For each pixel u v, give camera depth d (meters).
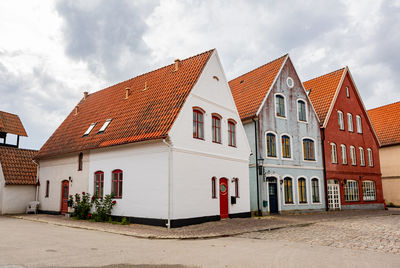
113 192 18.55
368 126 32.94
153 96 19.75
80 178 20.98
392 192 34.62
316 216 22.08
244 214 20.78
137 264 8.13
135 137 17.25
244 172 21.36
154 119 17.56
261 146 23.00
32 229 15.09
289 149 25.09
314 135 27.22
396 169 34.41
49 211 23.50
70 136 23.44
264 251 9.90
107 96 24.97
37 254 9.12
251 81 27.03
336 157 28.64
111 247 10.46
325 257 9.07
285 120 25.11
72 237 12.62
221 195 19.22
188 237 12.66
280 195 23.53
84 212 19.48
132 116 19.50
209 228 15.34
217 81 20.11
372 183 31.73
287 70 26.27
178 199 15.95
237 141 21.16
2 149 25.67
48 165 24.31
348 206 28.62
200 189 17.47
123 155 18.23
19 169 25.19
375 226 16.42
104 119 21.94
